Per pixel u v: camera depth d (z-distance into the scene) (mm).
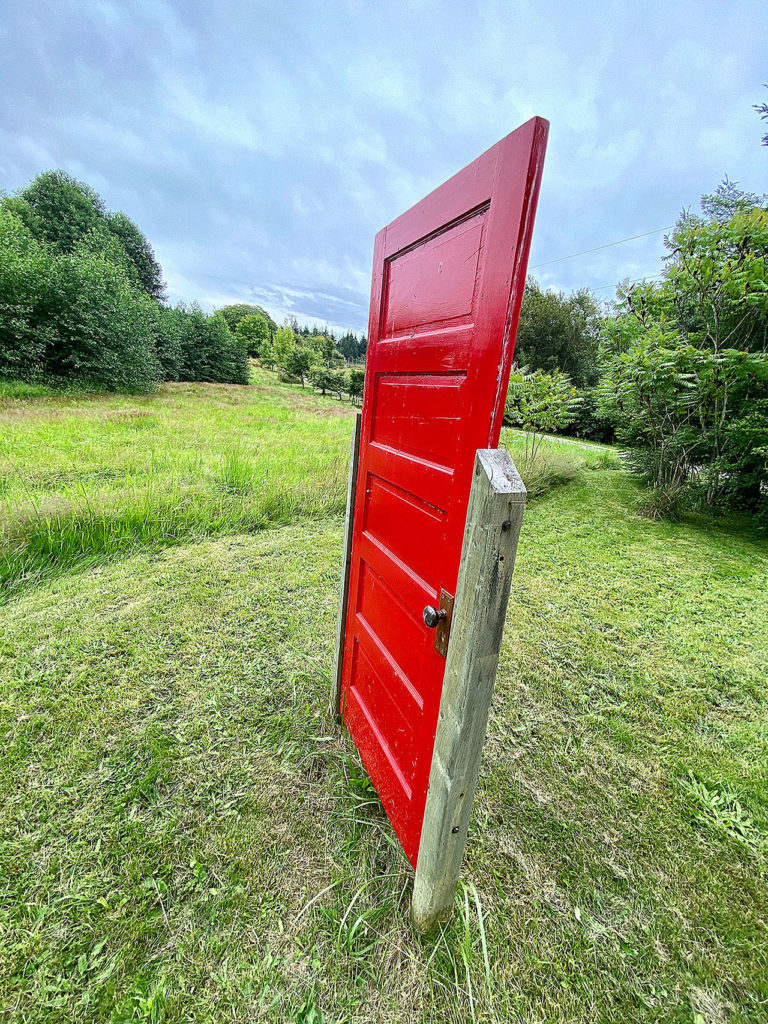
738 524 5133
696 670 2355
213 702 1905
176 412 10336
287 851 1312
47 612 2496
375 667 1398
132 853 1283
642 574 3619
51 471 4676
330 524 4211
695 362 4723
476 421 800
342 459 6008
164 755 1624
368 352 1411
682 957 1116
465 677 809
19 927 1092
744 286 4426
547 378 6777
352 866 1277
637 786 1635
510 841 1391
